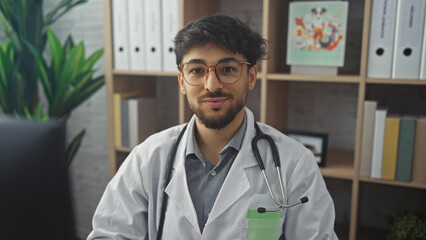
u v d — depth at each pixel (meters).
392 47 1.44
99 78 2.00
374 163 1.53
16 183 0.41
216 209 0.96
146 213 1.07
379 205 1.93
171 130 1.14
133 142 1.94
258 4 1.97
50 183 0.40
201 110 0.92
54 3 2.43
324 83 1.93
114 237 1.00
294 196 0.99
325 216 0.98
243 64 0.91
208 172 1.01
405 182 1.49
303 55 1.62
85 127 2.54
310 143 1.69
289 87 2.01
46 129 0.40
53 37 1.90
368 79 1.48
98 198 2.59
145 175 1.06
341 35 1.55
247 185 0.98
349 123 1.92
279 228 0.97
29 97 2.11
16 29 2.08
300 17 1.61
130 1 1.81
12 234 0.42
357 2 1.81
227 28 0.88
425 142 1.45
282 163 1.02
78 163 2.60
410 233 1.55
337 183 2.00
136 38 1.83
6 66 1.92
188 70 0.91
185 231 0.99
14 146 0.40
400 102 1.80
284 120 2.00
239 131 1.02
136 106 1.91
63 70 1.91
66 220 0.42
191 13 1.75
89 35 2.39
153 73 1.81
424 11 1.38
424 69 1.40
